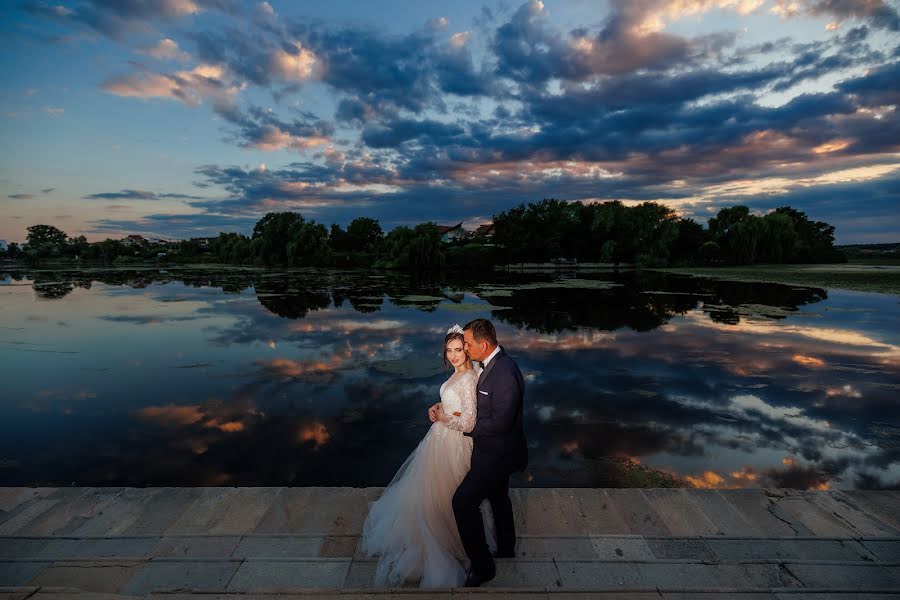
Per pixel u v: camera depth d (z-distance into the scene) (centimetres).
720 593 240
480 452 260
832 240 8244
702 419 688
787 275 4009
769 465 545
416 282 3428
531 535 321
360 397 789
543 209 6631
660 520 344
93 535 323
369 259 6462
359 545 311
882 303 2039
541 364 1006
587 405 749
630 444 600
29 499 371
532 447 592
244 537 321
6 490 385
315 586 271
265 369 970
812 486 498
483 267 5819
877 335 1302
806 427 659
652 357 1066
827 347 1158
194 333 1370
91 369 982
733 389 831
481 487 255
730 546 313
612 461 552
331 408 737
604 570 284
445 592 229
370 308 1923
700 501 370
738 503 368
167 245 10962
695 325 1484
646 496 377
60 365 1019
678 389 830
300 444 604
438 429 285
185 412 725
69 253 11525
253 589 229
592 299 2236
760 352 1112
